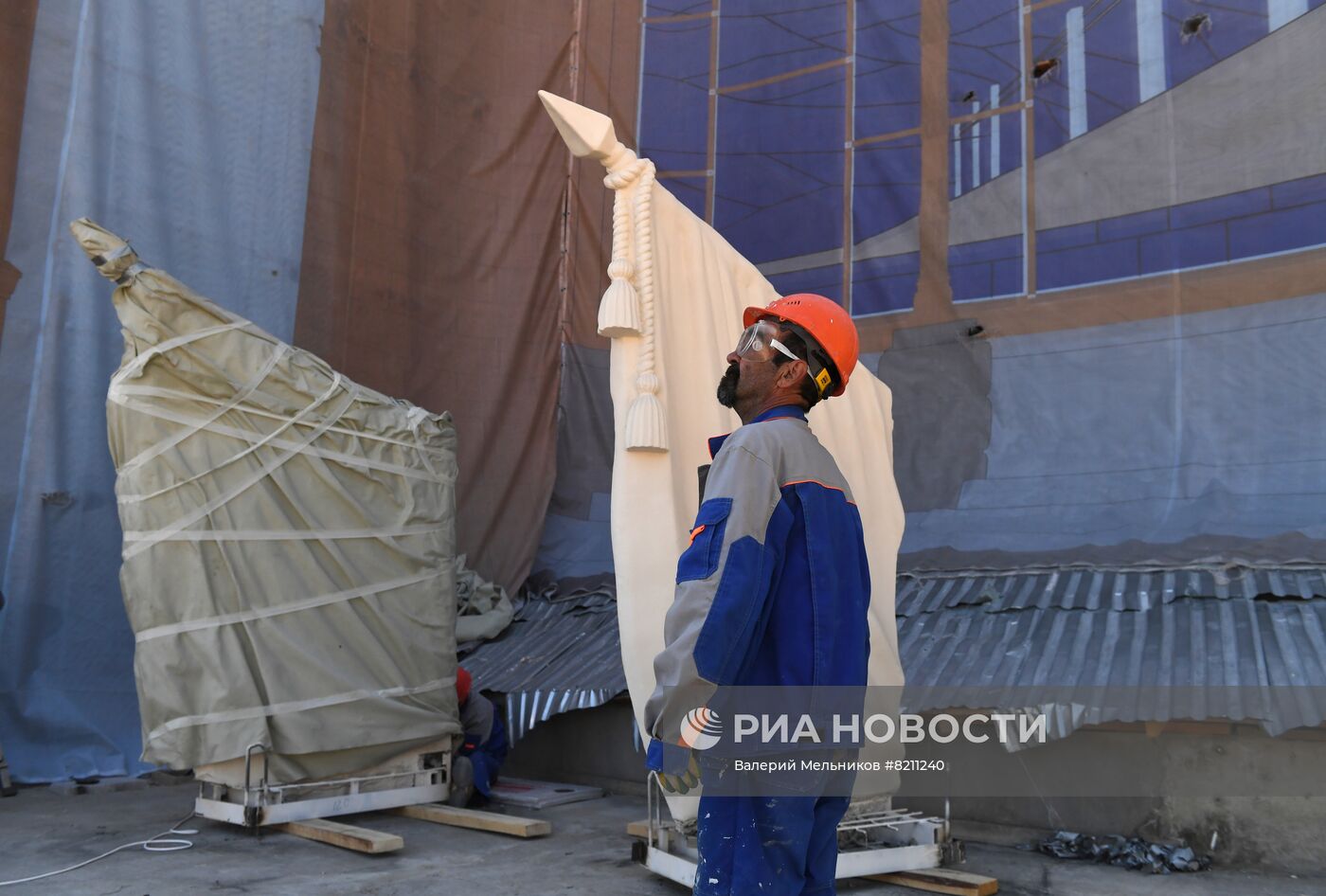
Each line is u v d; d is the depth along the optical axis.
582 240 7.21
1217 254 5.25
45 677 5.12
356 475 4.76
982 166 6.02
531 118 7.21
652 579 2.92
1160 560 4.81
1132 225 5.50
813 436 1.68
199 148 5.81
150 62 5.68
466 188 6.98
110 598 5.34
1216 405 5.11
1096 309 5.53
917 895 3.48
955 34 6.25
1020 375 5.68
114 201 5.47
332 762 4.44
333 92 6.39
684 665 1.39
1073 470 5.39
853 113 6.53
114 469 5.40
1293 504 4.76
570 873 3.70
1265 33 5.24
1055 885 3.62
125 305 4.23
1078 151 5.72
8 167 5.18
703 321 3.28
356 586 4.64
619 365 3.05
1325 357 4.88
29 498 5.13
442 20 6.98
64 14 5.42
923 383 5.93
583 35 7.28
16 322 5.17
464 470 6.66
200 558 4.20
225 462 4.34
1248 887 3.58
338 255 6.29
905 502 5.78
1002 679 4.26
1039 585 4.97
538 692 5.30
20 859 3.65
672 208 3.26
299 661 4.35
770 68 6.89
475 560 6.62
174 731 4.06
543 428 6.99
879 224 6.30
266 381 4.51
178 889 3.29
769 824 1.47
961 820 4.42
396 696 4.65
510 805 5.08
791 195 6.63
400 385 6.48
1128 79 5.62
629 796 5.43
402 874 3.62
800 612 1.51
